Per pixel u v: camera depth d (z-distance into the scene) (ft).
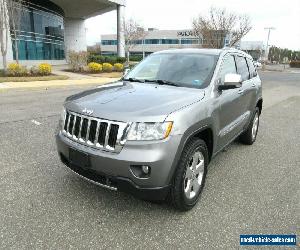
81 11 129.90
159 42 276.41
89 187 12.91
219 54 14.71
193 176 11.39
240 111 16.15
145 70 15.16
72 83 56.54
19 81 56.03
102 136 10.11
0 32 61.05
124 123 9.76
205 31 137.69
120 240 9.64
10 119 24.77
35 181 13.39
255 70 19.84
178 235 9.99
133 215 11.00
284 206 12.00
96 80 63.62
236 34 139.13
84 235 9.82
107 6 119.34
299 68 210.38
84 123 10.62
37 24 97.60
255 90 18.37
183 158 10.43
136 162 9.55
